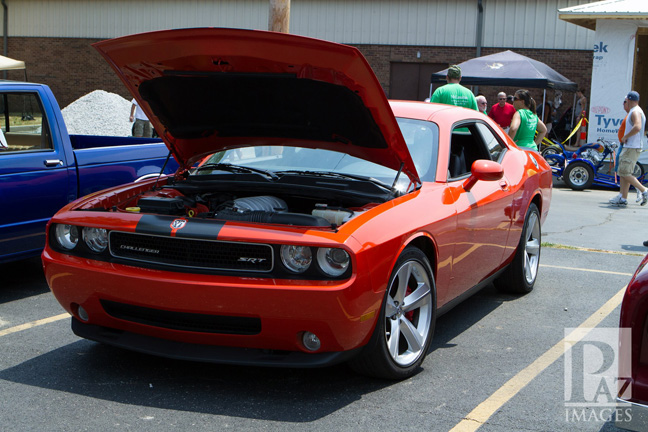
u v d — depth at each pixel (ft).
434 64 77.25
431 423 11.07
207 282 11.17
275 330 11.20
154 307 11.64
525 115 30.14
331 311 10.88
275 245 11.12
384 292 11.68
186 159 15.69
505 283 18.99
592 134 52.60
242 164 15.62
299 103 13.03
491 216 15.76
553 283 20.63
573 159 46.70
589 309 17.94
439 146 14.87
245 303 11.05
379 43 78.02
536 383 12.86
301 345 11.46
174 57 12.36
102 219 12.36
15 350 14.20
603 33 51.39
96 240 12.53
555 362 14.02
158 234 11.66
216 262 11.50
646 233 29.76
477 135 17.10
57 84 90.17
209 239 11.32
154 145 22.15
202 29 11.42
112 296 11.96
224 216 12.46
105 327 13.03
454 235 13.88
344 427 10.87
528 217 18.69
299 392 12.23
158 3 84.74
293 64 11.83
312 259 11.04
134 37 11.99
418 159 14.70
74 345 14.55
